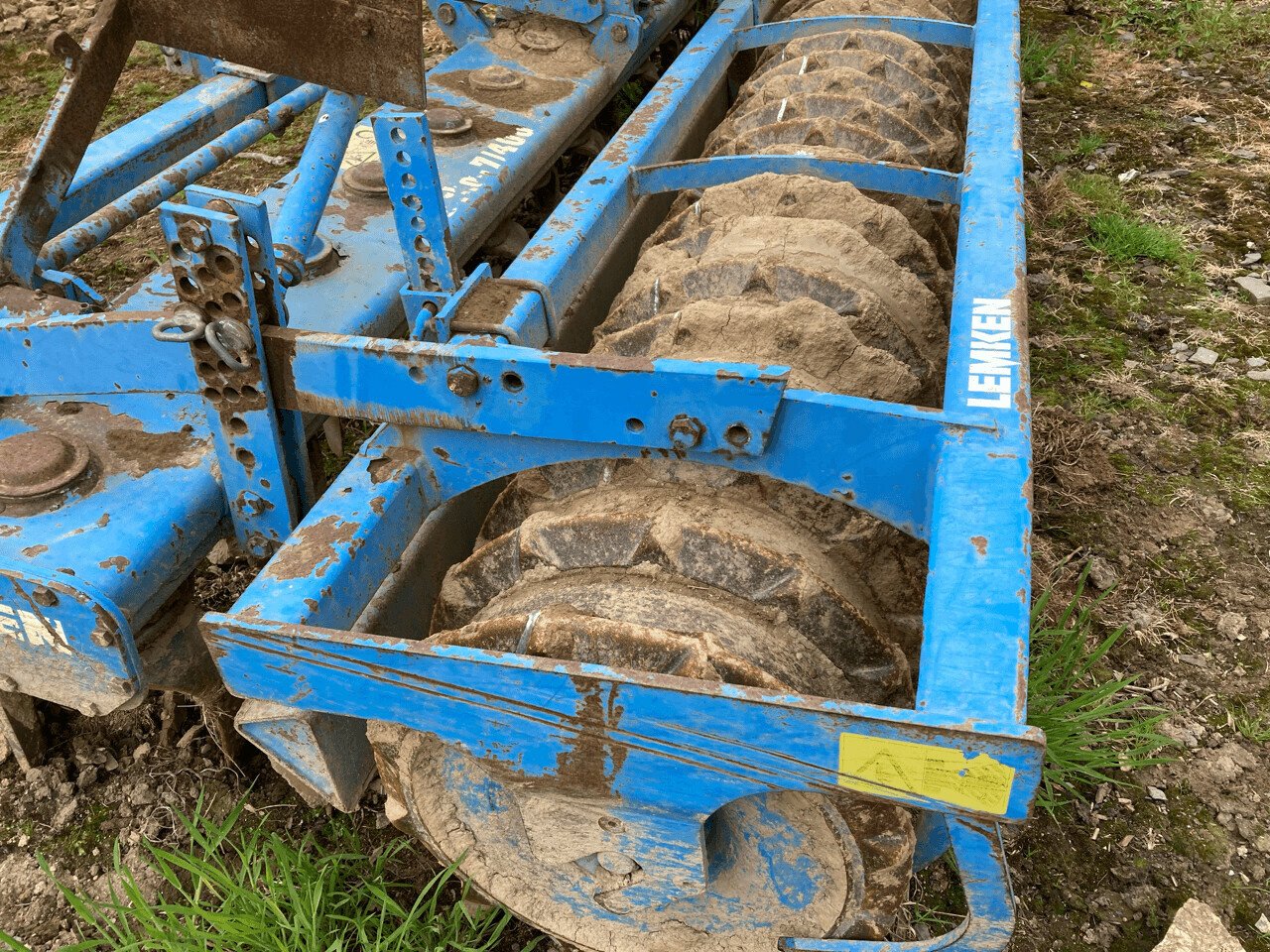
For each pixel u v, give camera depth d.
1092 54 6.47
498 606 2.01
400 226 2.56
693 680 1.53
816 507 2.11
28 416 2.43
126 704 2.26
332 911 2.53
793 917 2.05
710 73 3.83
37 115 6.21
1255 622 3.25
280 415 2.16
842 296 2.41
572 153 4.62
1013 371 2.07
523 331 2.40
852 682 1.92
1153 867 2.67
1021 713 1.45
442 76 3.98
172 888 2.70
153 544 2.17
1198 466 3.79
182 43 2.16
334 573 1.91
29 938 2.62
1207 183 5.25
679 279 2.54
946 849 2.05
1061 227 4.96
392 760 2.10
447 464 2.15
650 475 2.16
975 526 1.71
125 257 4.94
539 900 2.26
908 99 3.42
